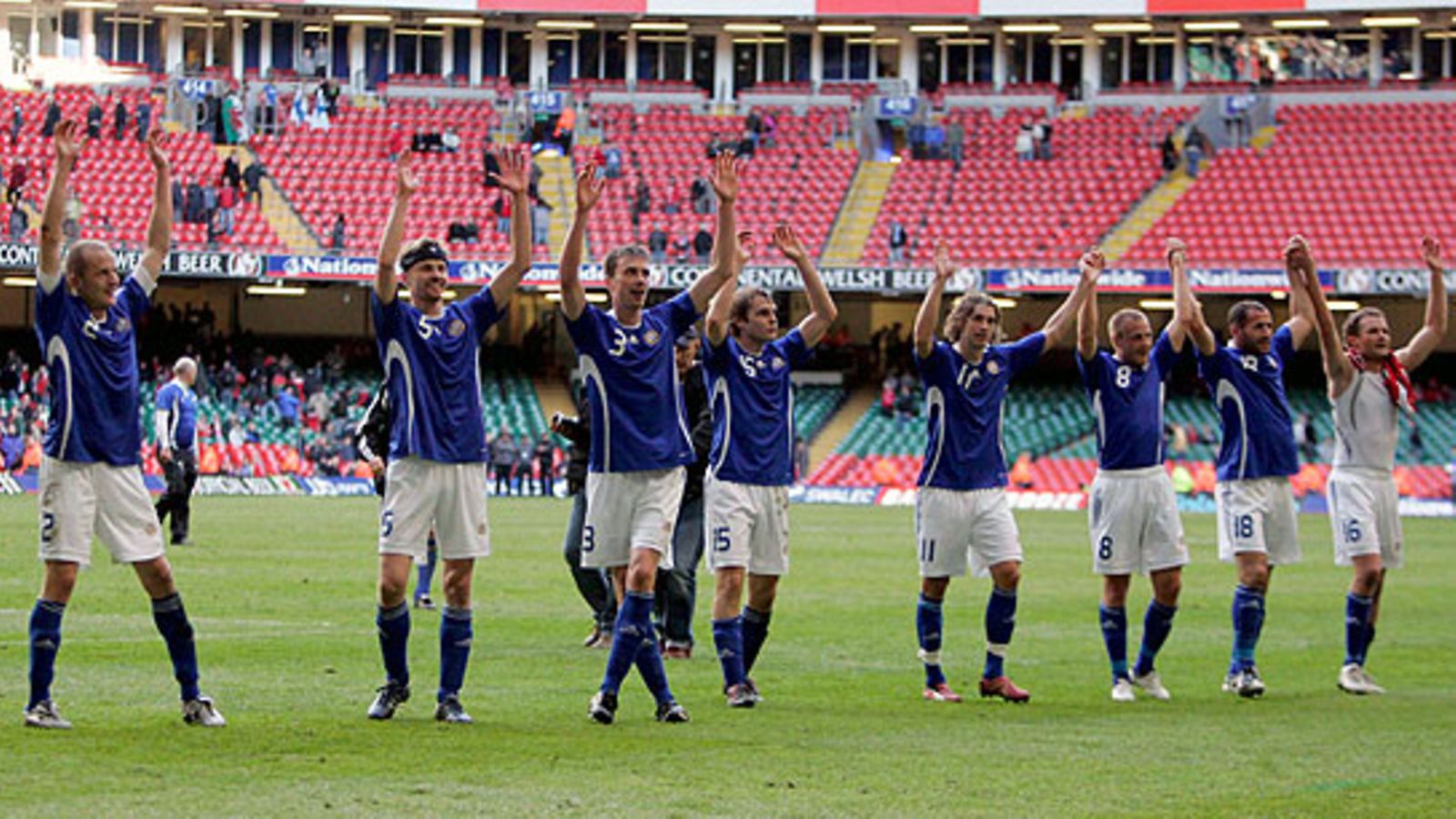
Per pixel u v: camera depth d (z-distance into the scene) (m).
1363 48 120.44
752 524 24.36
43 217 19.83
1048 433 102.81
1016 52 123.06
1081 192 112.56
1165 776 18.72
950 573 25.02
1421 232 107.38
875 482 101.06
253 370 105.50
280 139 114.50
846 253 109.56
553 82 123.50
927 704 24.34
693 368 29.64
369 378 111.19
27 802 16.05
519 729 21.20
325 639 30.22
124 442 20.41
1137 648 32.28
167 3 117.50
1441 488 97.06
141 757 18.48
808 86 121.12
